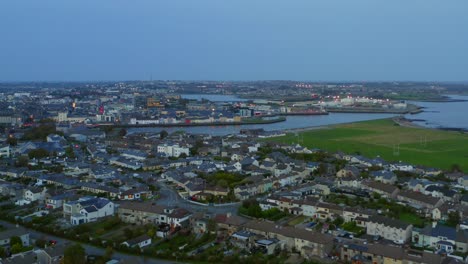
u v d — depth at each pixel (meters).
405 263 126.25
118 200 199.25
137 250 136.75
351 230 162.62
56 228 155.75
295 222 171.88
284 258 135.25
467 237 144.12
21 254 130.38
